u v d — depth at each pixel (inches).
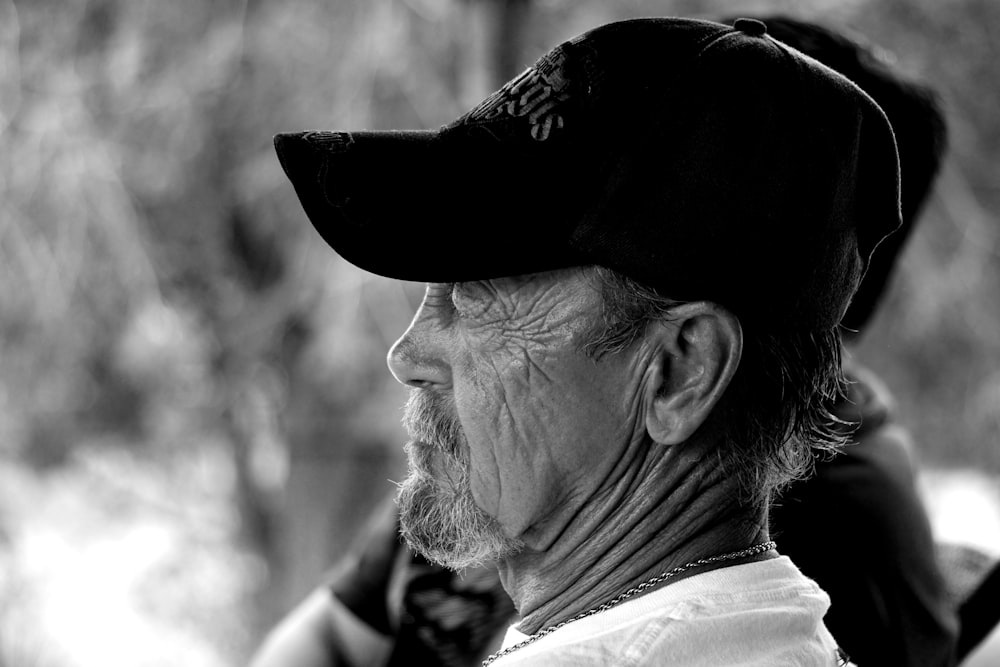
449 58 253.9
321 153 59.9
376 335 267.0
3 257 267.3
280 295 286.4
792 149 56.6
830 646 61.7
